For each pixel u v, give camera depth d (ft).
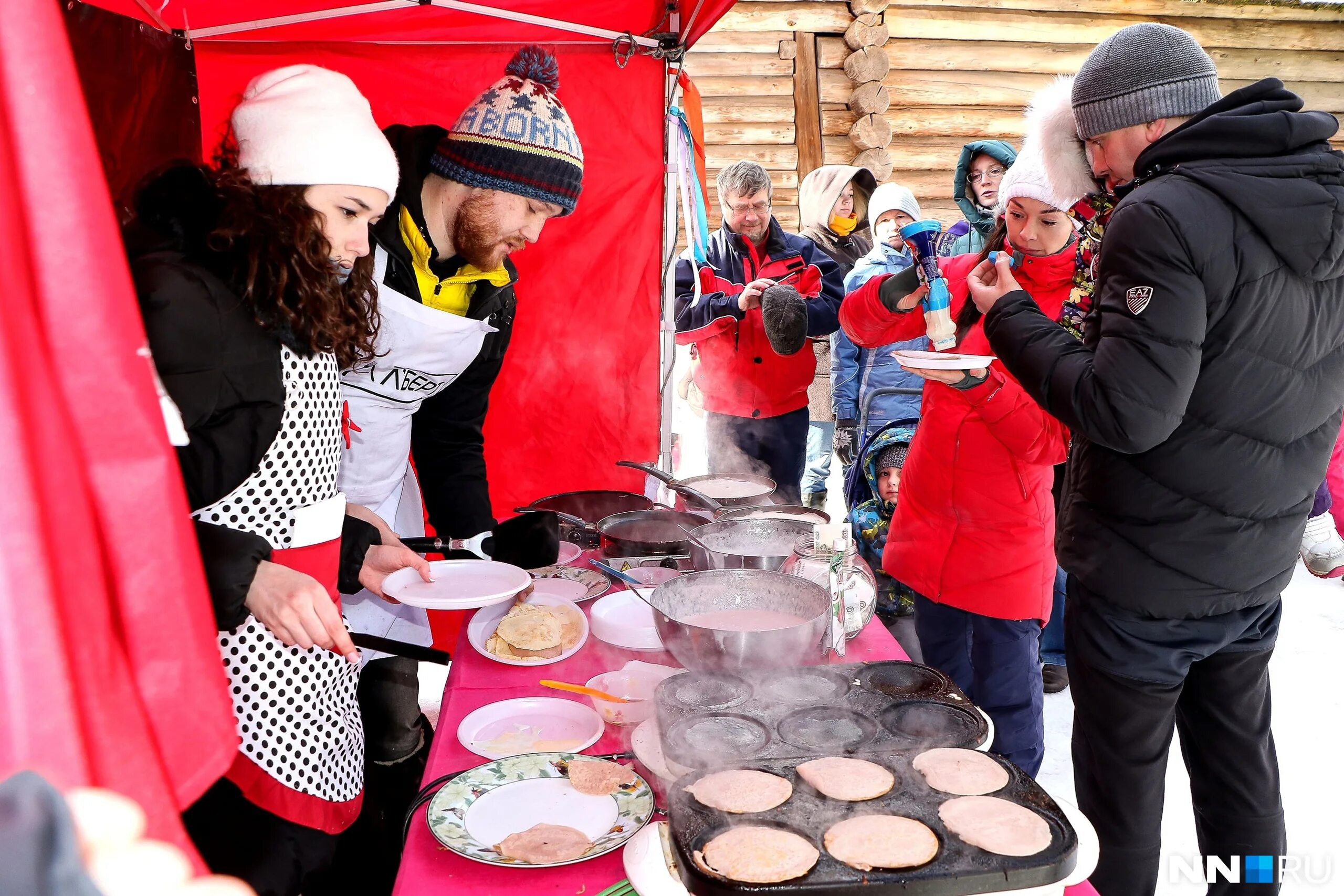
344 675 4.92
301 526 4.60
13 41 1.65
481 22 8.45
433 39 8.90
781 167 21.07
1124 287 4.92
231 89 8.61
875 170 20.92
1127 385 4.88
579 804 3.78
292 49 8.70
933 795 3.51
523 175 6.17
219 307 4.01
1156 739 5.61
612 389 9.98
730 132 20.88
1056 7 21.50
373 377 6.57
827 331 11.85
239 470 4.29
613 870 3.43
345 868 5.20
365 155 4.37
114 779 1.79
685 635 4.45
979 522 6.71
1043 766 9.07
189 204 4.03
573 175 6.38
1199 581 5.26
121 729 1.82
